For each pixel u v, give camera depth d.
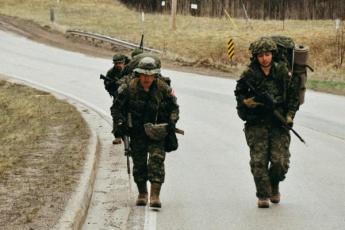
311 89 29.00
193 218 9.95
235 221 9.74
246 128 10.53
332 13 68.94
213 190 11.76
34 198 10.27
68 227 8.72
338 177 12.70
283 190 11.71
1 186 11.13
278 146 10.36
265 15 72.25
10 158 13.64
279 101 10.25
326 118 20.69
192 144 16.38
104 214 10.29
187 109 22.34
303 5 70.50
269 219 9.83
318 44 49.25
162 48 47.81
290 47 10.28
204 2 74.62
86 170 12.32
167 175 13.01
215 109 22.42
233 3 73.19
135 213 10.29
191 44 51.62
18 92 27.44
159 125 10.34
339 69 40.84
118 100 10.55
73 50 44.06
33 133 17.25
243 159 14.56
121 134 10.57
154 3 80.69
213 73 34.72
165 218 9.98
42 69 35.09
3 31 53.12
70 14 73.62
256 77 10.21
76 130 17.48
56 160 13.39
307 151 15.45
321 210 10.33
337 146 16.09
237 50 49.28
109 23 65.88
